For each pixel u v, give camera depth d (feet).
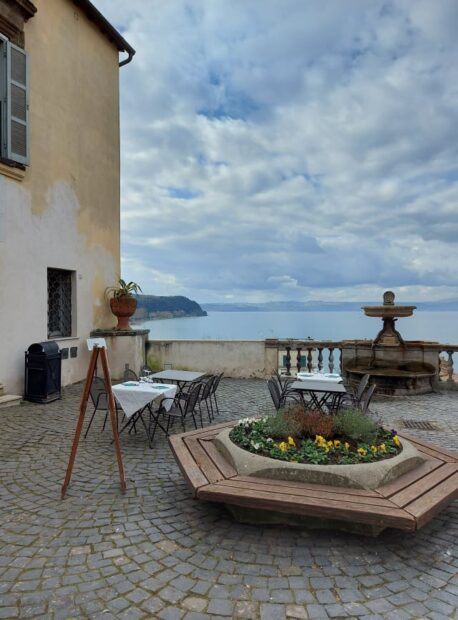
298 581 8.89
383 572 9.25
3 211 25.61
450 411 24.97
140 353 36.22
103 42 36.65
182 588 8.62
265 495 10.19
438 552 10.06
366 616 7.91
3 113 25.79
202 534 10.77
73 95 32.53
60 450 17.15
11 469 15.08
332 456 12.02
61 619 7.73
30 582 8.76
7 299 25.89
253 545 10.27
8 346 25.90
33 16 27.91
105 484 13.84
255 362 36.14
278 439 13.41
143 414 23.32
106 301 36.76
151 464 15.72
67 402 25.88
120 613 7.89
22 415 22.67
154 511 11.98
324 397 23.36
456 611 8.06
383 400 27.96
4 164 25.52
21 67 26.68
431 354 31.32
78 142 33.12
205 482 10.94
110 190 37.68
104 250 36.65
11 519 11.45
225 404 26.53
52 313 31.19
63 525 11.14
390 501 9.92
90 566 9.33
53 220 30.07
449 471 11.73
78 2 32.65
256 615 7.89
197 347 37.06
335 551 10.03
